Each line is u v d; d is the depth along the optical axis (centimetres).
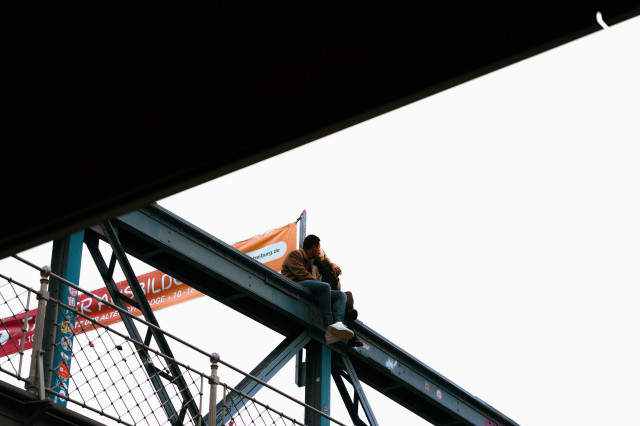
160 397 945
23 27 225
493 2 211
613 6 202
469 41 215
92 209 245
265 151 234
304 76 226
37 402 750
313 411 1183
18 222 247
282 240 1427
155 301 1341
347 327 1255
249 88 229
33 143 239
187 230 1124
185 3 223
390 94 223
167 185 241
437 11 214
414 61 220
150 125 235
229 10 223
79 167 240
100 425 809
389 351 1357
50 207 245
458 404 1452
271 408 1012
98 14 224
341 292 1252
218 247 1154
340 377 1312
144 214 1080
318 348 1250
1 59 229
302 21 222
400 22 217
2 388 733
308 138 231
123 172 240
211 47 227
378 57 221
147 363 916
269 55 226
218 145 235
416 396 1442
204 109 232
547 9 208
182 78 230
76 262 955
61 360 855
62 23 225
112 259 1037
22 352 775
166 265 1130
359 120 228
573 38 207
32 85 233
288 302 1215
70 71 231
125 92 232
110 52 229
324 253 1294
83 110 235
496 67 214
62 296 920
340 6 219
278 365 1170
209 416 930
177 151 236
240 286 1155
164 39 227
